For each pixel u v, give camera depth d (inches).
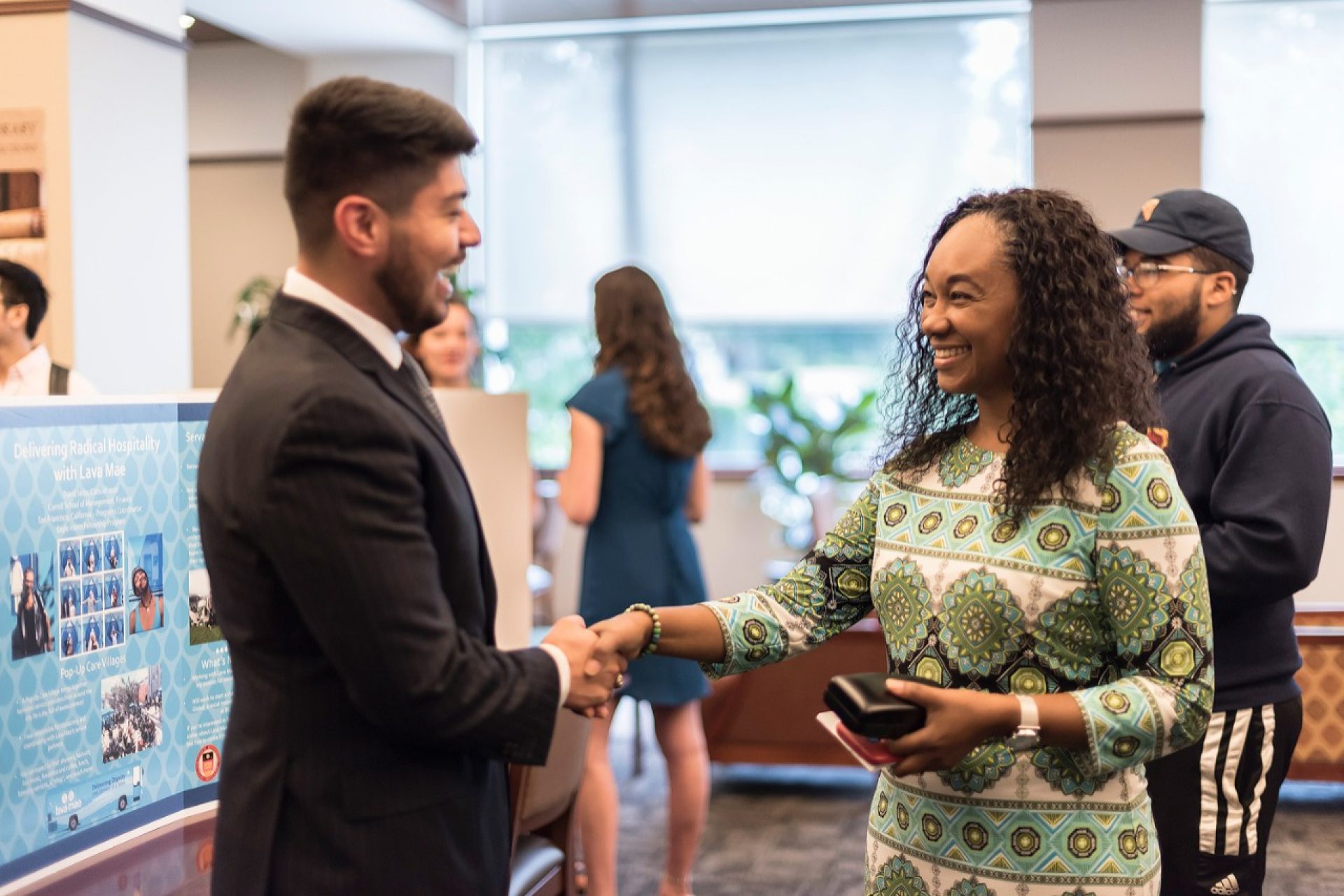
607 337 130.2
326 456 48.2
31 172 179.6
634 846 156.6
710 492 294.5
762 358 295.6
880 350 288.4
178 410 69.1
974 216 59.1
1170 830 83.4
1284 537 80.3
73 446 61.7
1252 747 82.6
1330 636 167.8
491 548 95.0
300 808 50.9
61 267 179.6
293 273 53.8
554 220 298.8
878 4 274.2
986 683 56.6
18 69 179.2
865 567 65.4
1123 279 60.1
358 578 47.9
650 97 292.5
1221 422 85.9
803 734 176.1
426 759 52.2
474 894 53.7
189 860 65.4
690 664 127.2
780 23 285.1
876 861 61.5
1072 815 55.9
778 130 287.1
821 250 286.7
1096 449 55.4
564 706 55.7
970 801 56.9
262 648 51.3
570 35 294.4
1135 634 54.9
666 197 293.3
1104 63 249.9
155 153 196.1
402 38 280.1
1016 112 276.4
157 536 67.2
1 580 57.4
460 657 50.1
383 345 53.4
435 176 52.4
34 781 59.1
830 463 268.5
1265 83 260.8
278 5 250.4
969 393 60.3
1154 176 249.4
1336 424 261.3
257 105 303.7
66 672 61.2
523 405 96.8
